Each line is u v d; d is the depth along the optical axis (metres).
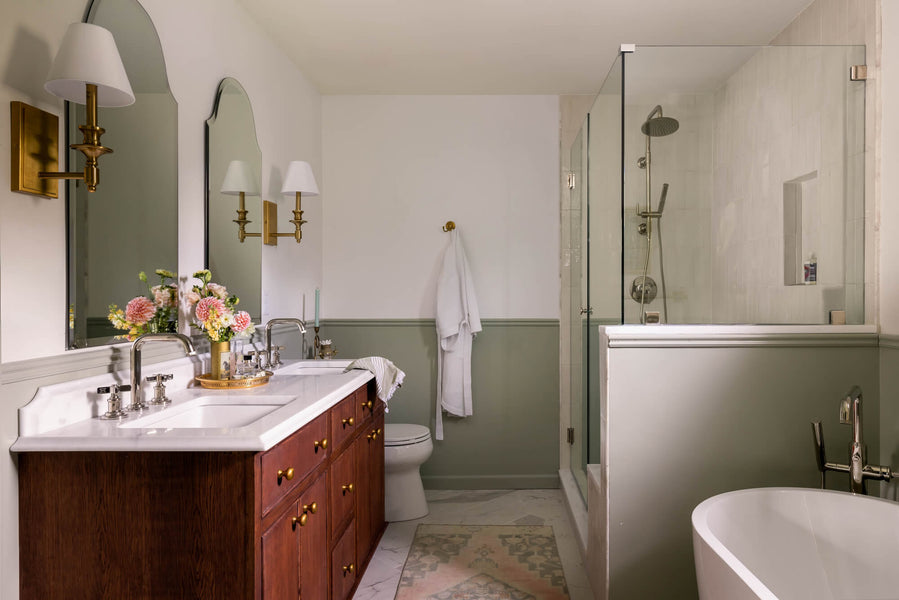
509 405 3.93
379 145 3.95
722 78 2.24
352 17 2.80
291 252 3.33
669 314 2.23
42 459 1.40
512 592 2.48
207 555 1.39
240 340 2.58
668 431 2.22
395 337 3.94
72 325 1.55
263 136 2.92
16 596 1.39
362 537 2.61
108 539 1.40
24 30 1.41
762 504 1.95
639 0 2.64
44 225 1.47
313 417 1.79
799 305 2.26
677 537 2.21
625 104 2.24
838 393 2.22
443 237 3.93
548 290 3.92
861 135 2.26
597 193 2.72
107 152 1.46
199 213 2.26
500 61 3.36
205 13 2.32
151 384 1.87
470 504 3.61
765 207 2.25
